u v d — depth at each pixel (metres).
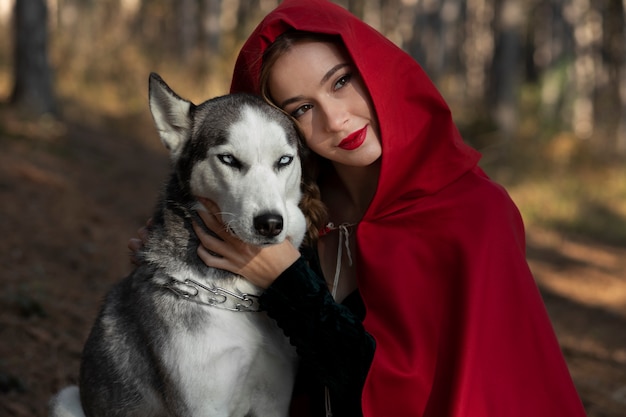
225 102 2.95
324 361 2.77
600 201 14.62
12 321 4.98
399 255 2.86
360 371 2.74
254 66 3.00
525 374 2.67
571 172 15.99
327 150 2.97
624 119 26.97
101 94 16.16
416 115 2.89
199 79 16.94
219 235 2.87
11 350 4.66
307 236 3.16
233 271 2.84
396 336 2.78
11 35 17.81
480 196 2.85
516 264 2.76
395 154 2.87
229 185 2.80
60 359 4.69
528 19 38.88
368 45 2.85
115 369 3.07
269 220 2.67
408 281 2.81
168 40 28.55
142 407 3.04
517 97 18.69
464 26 43.69
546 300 8.83
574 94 28.77
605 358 6.76
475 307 2.65
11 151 9.54
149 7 31.11
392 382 2.70
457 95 23.38
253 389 3.13
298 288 2.76
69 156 10.44
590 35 35.62
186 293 2.87
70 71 16.75
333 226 3.23
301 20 2.87
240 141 2.80
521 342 2.69
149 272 3.00
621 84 29.42
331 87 2.89
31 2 12.23
